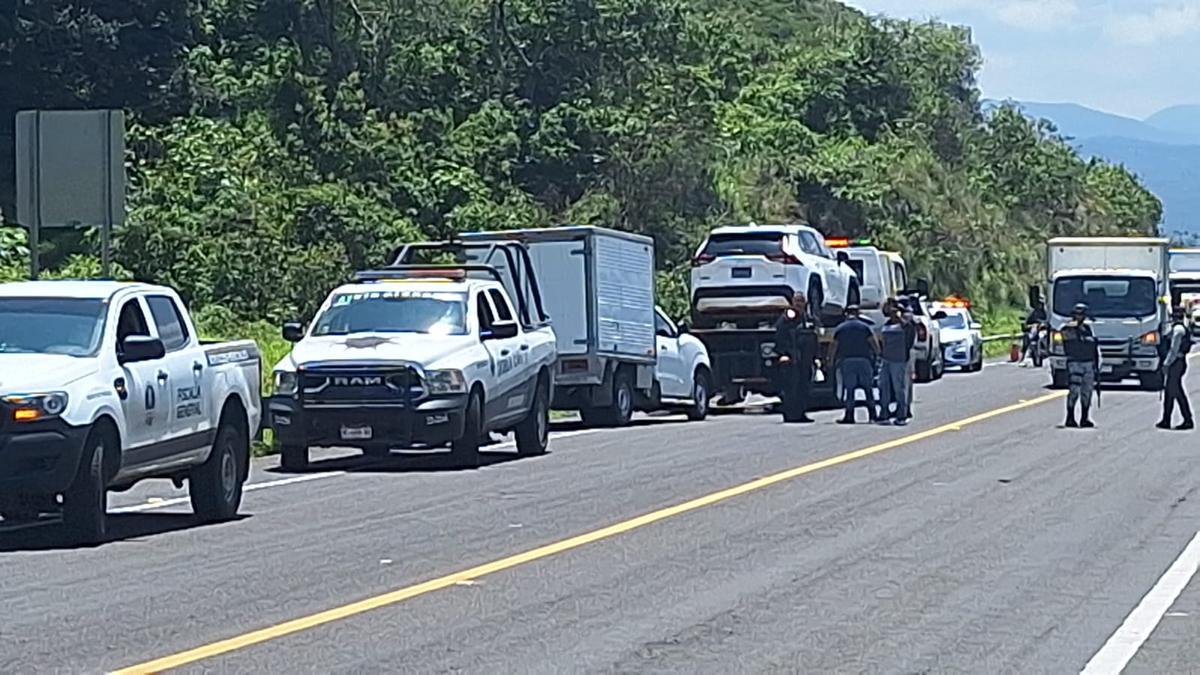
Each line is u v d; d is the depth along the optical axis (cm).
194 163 4662
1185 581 1312
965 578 1320
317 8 5825
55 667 969
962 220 7950
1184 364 2919
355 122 5409
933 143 8944
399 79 5934
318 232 4700
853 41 8950
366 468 2192
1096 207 10231
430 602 1191
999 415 3228
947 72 9625
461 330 2217
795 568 1362
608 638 1067
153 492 1917
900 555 1437
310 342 2191
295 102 5278
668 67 6103
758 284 3278
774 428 2930
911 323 3098
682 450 2450
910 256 7444
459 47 6034
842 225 7244
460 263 2864
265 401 2178
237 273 4278
